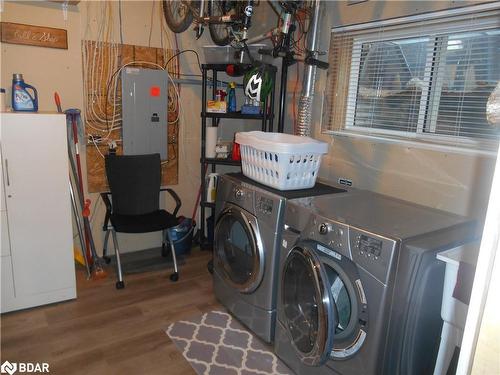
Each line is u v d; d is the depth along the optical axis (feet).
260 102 10.19
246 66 9.63
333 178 9.11
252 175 7.84
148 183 9.95
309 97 8.41
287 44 8.08
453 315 4.70
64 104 9.53
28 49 8.84
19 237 7.75
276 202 6.62
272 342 7.19
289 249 6.33
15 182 7.53
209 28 10.48
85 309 8.23
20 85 7.86
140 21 10.23
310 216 5.88
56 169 7.91
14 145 7.41
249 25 7.84
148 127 10.72
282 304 6.60
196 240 12.11
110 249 11.02
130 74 10.16
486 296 2.24
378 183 8.04
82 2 9.32
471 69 6.55
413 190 7.38
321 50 9.14
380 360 4.98
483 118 6.45
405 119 7.72
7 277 7.77
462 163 6.58
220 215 8.08
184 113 11.46
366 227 5.18
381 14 7.73
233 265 8.12
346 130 8.88
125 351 6.94
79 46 9.47
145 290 9.16
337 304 5.51
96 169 10.27
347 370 5.39
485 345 2.25
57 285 8.34
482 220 6.05
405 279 4.81
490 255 2.22
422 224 5.51
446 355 4.91
